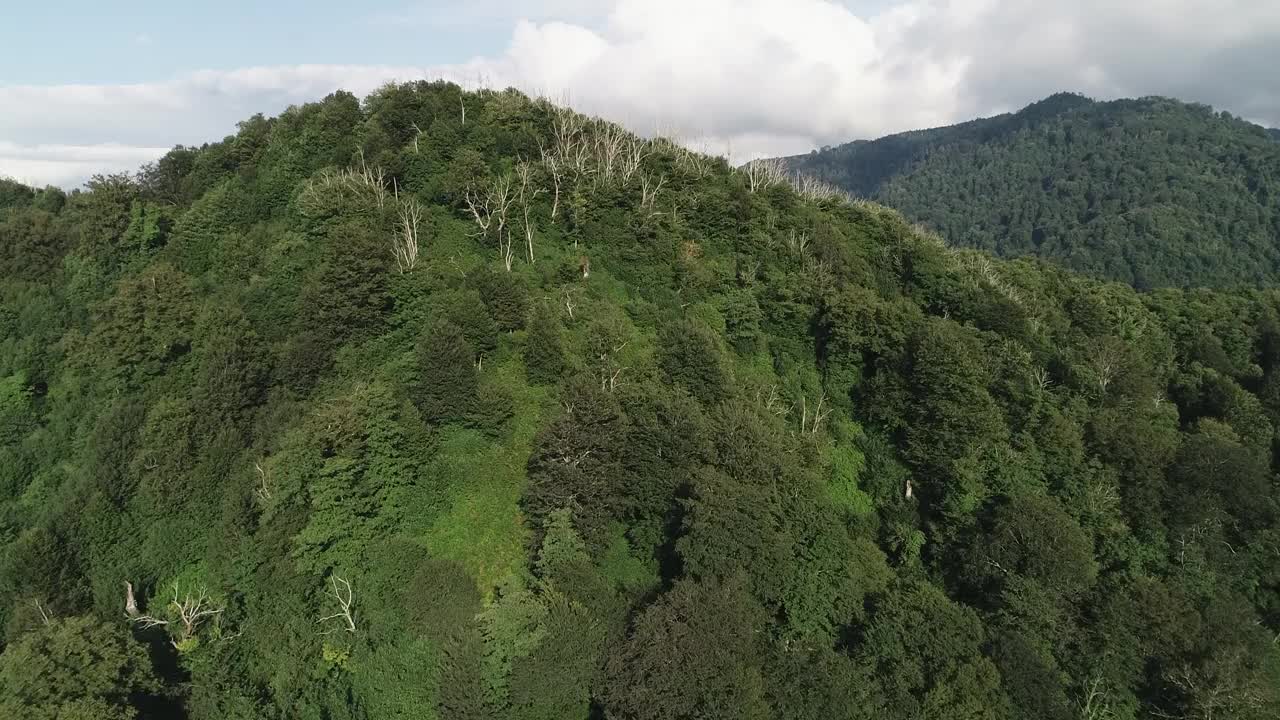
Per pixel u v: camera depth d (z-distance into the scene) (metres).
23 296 78.19
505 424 57.28
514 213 78.88
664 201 86.94
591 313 69.38
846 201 107.44
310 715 43.78
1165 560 61.00
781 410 66.81
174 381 64.19
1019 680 46.19
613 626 44.84
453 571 47.34
